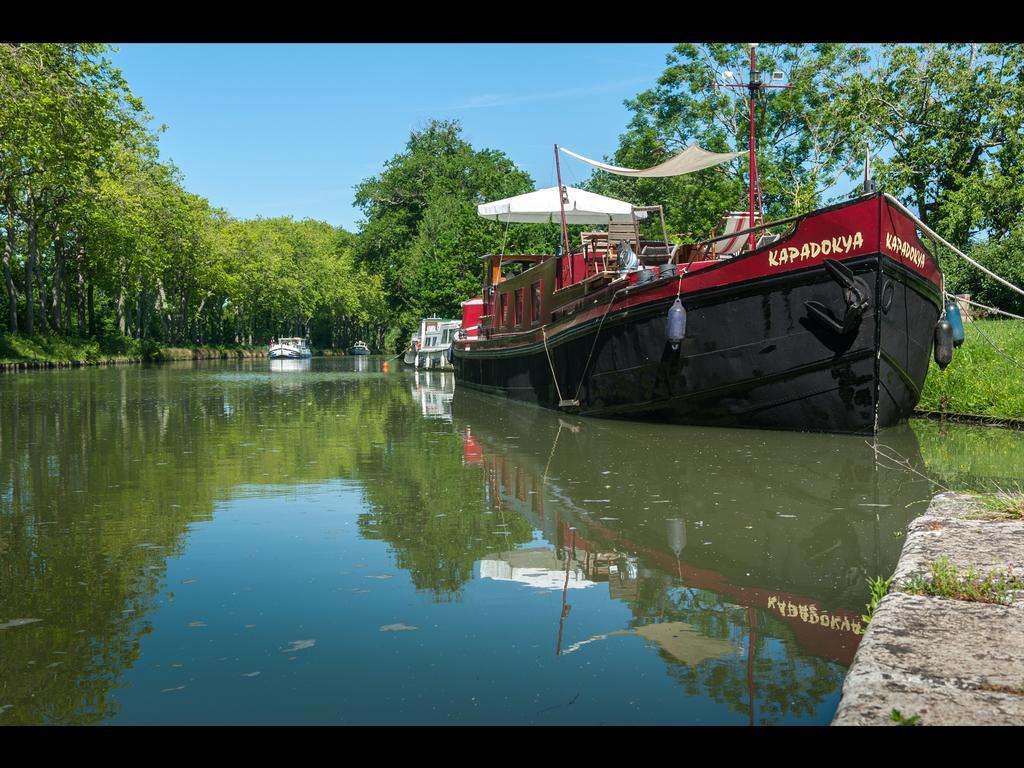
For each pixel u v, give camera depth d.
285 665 3.01
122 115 32.03
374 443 9.90
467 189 54.38
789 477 7.07
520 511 5.82
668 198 39.47
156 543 4.90
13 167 32.75
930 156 33.22
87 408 15.06
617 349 12.33
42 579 4.12
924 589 2.99
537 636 3.31
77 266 49.50
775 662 3.02
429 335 37.03
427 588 3.99
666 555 4.60
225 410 14.83
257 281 74.00
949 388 12.02
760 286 10.15
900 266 9.48
